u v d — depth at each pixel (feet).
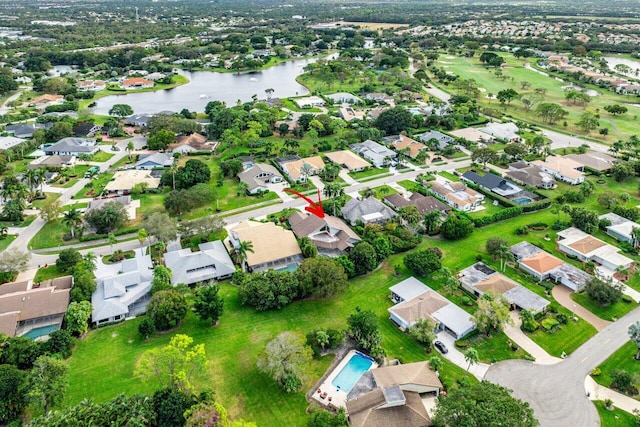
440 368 308.81
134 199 573.33
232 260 443.32
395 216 513.86
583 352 331.77
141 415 258.37
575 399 292.61
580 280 401.70
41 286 389.60
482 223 510.17
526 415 239.09
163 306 346.95
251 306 381.81
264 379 307.99
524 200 570.87
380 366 319.06
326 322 362.12
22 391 271.69
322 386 302.45
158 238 453.17
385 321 364.99
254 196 584.40
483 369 316.19
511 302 374.84
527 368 317.01
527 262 426.10
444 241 482.69
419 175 625.82
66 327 351.67
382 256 434.30
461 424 233.96
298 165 650.02
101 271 412.57
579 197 556.10
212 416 248.32
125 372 311.68
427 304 365.61
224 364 320.09
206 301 352.69
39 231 496.64
